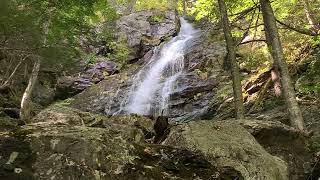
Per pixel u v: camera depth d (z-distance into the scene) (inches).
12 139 115.0
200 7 425.4
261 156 159.8
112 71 679.1
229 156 155.9
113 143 125.2
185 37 778.8
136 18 812.0
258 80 465.1
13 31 218.8
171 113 532.7
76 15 271.3
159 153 136.3
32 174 109.5
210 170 139.4
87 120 251.8
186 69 619.5
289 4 474.3
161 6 885.2
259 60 513.3
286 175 158.9
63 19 264.4
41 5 238.8
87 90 621.0
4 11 208.4
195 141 164.1
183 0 930.1
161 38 783.7
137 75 654.5
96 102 586.9
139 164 124.8
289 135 209.3
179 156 139.7
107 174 115.5
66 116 244.7
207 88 539.8
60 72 621.9
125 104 580.4
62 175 110.7
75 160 113.5
